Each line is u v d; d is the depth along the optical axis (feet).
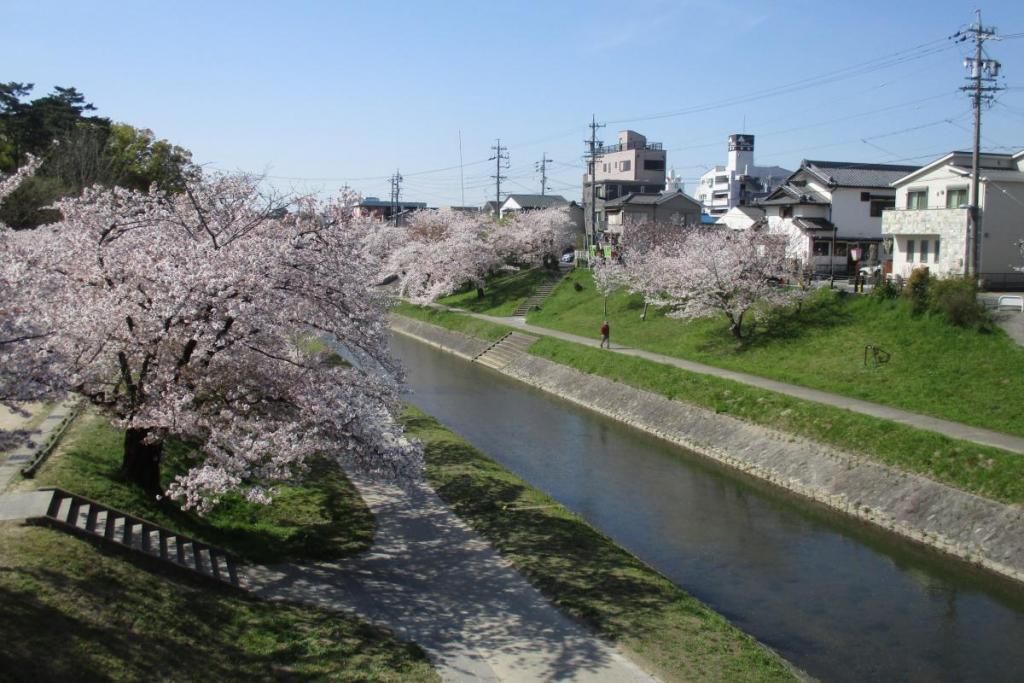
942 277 94.22
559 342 130.11
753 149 316.81
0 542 36.22
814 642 45.16
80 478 46.50
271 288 46.42
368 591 44.88
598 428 95.09
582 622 42.24
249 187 51.75
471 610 43.27
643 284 133.59
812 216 147.43
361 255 54.54
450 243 192.75
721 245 113.19
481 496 63.21
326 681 33.81
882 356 87.10
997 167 118.11
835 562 56.18
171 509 48.62
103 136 154.92
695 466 79.36
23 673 27.78
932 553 57.00
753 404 84.02
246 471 44.60
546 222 200.75
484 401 110.52
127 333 45.96
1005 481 57.06
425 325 180.75
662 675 37.06
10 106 152.05
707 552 58.03
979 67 91.45
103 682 29.30
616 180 274.57
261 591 42.73
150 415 44.32
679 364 105.60
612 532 61.82
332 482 64.64
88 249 46.91
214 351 47.16
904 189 125.18
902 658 43.39
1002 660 43.16
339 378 52.34
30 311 38.78
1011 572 52.34
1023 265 111.45
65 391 38.75
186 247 47.34
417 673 35.58
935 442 64.13
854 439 70.38
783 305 107.04
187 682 31.32
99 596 34.60
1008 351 78.54
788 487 71.72
